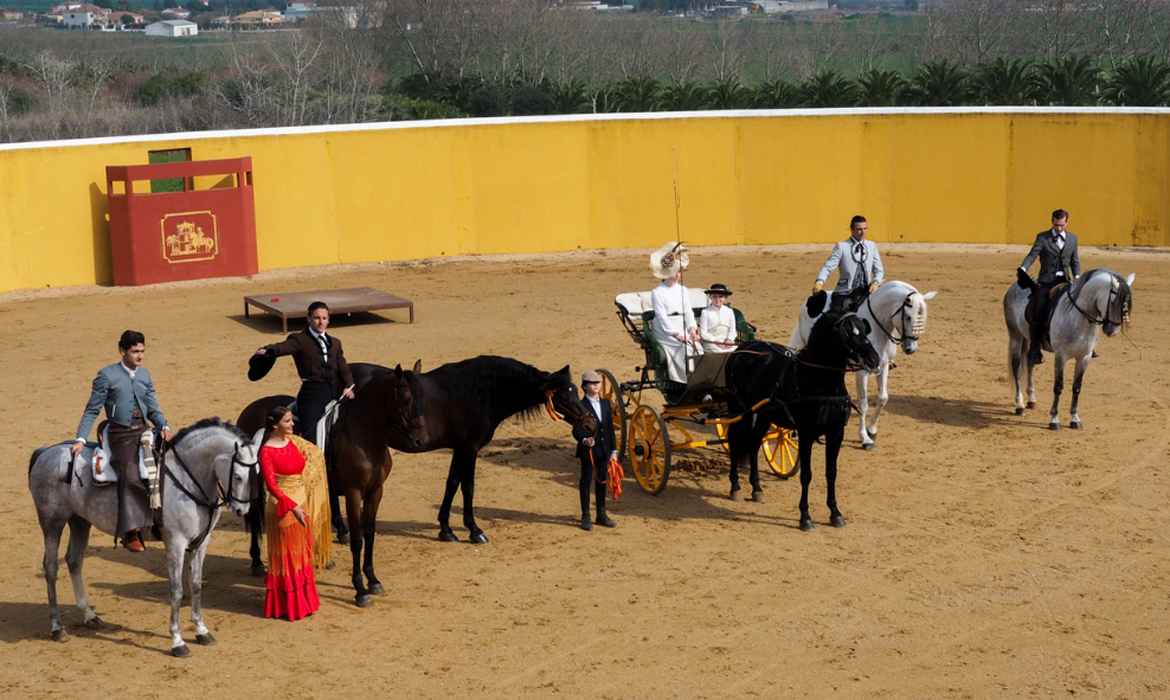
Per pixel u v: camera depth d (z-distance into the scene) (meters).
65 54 89.88
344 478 10.21
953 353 19.42
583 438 11.78
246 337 20.83
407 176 28.55
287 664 9.03
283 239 27.72
